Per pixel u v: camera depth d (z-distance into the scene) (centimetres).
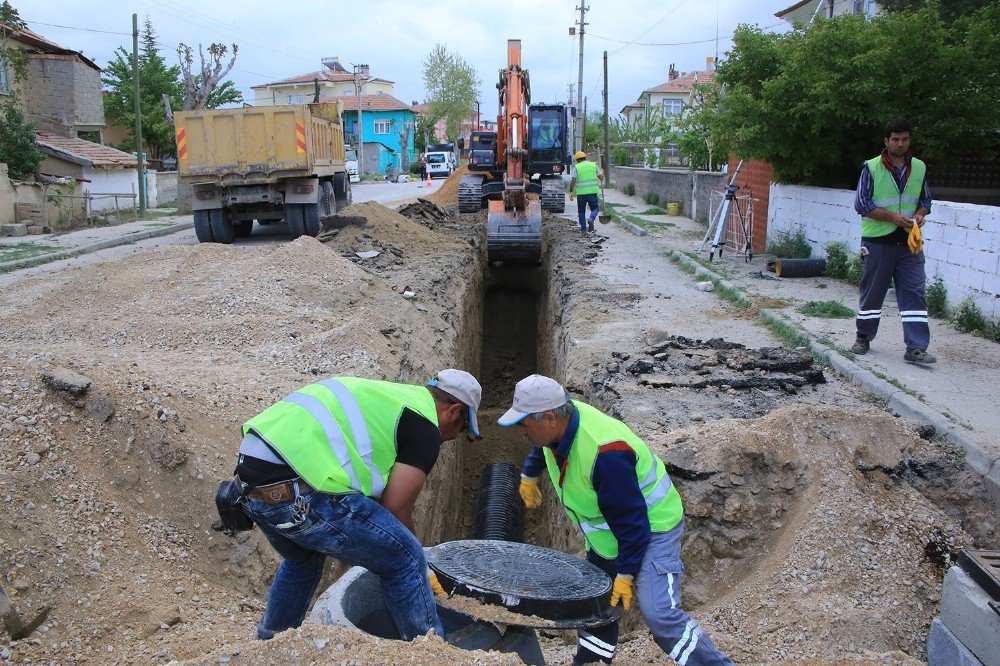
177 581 428
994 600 352
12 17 2617
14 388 493
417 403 332
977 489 509
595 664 359
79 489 449
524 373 1505
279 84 7325
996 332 811
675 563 353
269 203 1716
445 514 793
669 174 2453
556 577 357
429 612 331
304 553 345
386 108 6969
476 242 1700
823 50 1233
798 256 1339
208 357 728
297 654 282
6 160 2181
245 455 313
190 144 1642
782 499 504
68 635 371
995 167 1371
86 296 938
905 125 691
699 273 1255
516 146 1521
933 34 1154
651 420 611
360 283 983
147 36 4316
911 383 670
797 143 1306
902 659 376
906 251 725
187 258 1081
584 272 1304
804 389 690
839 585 434
